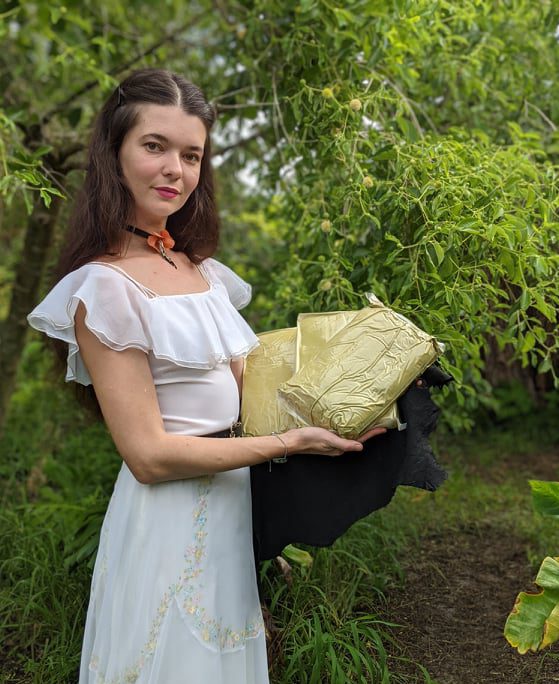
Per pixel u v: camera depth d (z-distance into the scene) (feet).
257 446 5.45
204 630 5.49
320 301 8.53
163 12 16.06
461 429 15.84
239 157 13.57
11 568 9.40
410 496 11.91
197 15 14.39
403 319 5.86
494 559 10.32
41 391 15.83
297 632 7.73
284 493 5.95
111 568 5.76
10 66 13.85
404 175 7.64
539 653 7.98
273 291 11.66
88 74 12.94
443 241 7.28
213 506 5.66
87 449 13.74
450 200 7.43
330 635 7.32
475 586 9.53
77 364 5.81
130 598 5.59
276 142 10.61
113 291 5.36
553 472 14.15
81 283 5.46
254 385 6.18
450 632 8.45
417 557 10.32
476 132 9.23
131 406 5.30
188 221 6.46
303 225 9.55
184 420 5.60
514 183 7.64
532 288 7.25
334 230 8.46
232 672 5.70
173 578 5.50
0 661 8.27
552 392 15.64
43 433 14.34
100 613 5.87
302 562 8.35
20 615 8.84
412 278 7.38
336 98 8.98
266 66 10.37
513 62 10.67
